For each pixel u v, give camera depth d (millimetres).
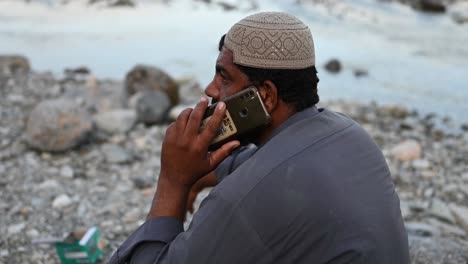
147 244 1735
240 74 1655
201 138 1706
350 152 1646
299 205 1526
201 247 1569
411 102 10414
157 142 6668
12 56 10836
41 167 5617
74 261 3477
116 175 5539
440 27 18250
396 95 10828
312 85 1681
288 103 1671
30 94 8844
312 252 1536
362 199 1579
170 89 8242
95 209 4680
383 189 1663
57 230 4254
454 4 22016
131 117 7062
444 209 4836
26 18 16750
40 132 5973
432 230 4297
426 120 9109
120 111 7207
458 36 16969
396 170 5980
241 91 1657
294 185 1541
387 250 1585
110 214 4590
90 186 5211
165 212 1772
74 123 6098
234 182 1575
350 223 1529
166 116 7543
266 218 1529
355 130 1736
